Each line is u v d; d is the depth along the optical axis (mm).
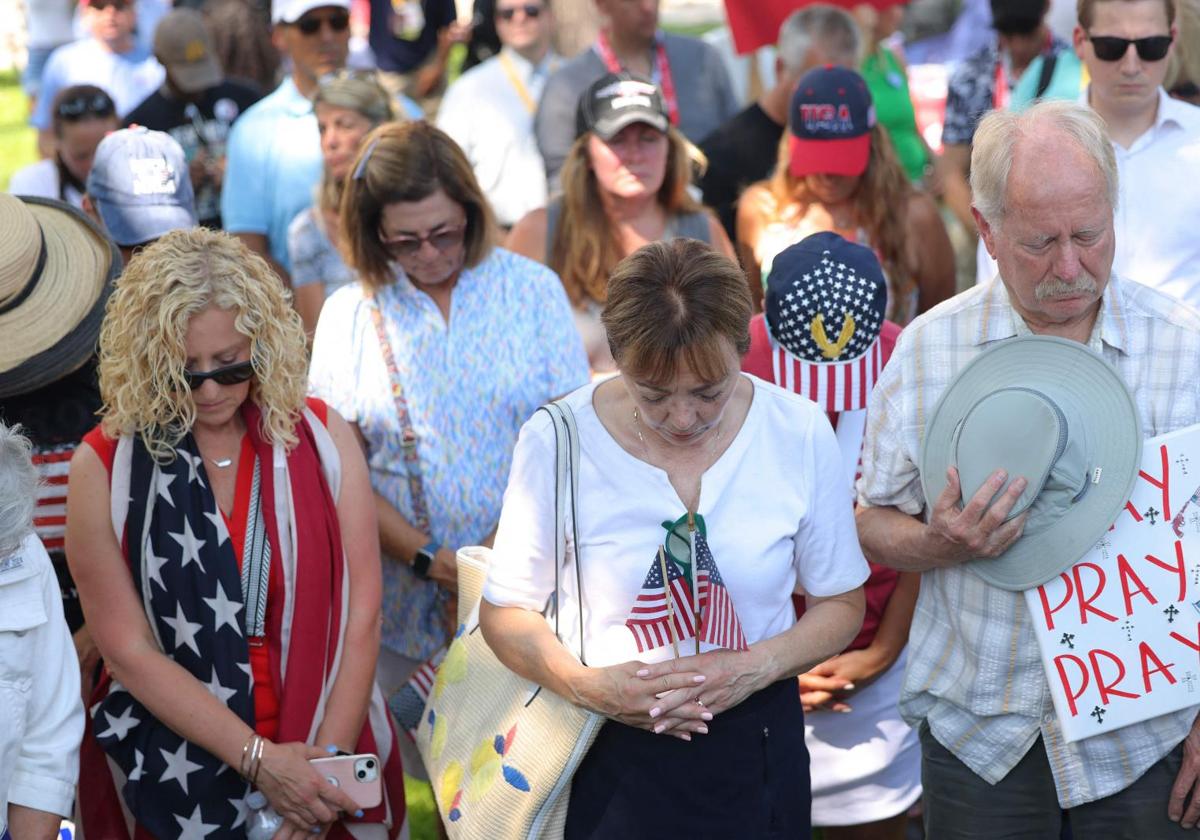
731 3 7949
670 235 5117
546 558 3186
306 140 6367
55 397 3887
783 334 3898
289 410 3551
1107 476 3143
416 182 4195
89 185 4629
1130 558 3180
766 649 3117
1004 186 3061
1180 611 3174
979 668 3340
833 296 3822
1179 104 4742
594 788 3240
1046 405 3109
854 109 5137
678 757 3154
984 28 10711
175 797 3461
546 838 3291
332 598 3584
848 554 3234
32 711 3125
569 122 6812
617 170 4906
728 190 6309
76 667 3225
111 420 3479
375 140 4285
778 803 3217
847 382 3896
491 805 3295
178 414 3457
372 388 4344
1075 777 3273
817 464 3174
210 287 3393
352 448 3709
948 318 3367
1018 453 3133
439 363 4352
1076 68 6246
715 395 2957
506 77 7809
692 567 3078
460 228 4301
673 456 3121
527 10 7777
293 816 3438
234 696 3453
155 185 4562
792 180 5293
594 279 5012
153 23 11438
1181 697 3186
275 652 3512
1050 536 3178
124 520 3469
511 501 3199
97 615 3479
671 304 2869
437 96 11258
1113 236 3070
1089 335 3252
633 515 3113
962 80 7363
